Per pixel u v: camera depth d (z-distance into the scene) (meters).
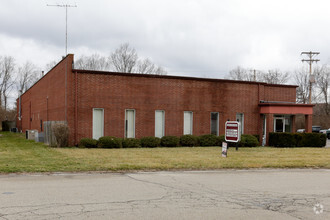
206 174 12.15
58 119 25.17
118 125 23.52
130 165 13.17
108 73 23.17
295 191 9.35
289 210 7.34
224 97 26.70
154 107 24.53
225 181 10.75
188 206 7.48
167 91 24.94
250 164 14.13
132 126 24.05
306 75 69.12
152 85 24.50
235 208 7.39
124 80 23.72
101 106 23.05
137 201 7.85
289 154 18.25
